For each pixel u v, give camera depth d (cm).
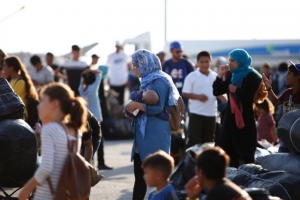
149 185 1024
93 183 1252
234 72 1591
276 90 3222
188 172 1234
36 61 2900
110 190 1800
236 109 1564
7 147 1330
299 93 1587
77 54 2850
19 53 4425
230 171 1371
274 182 1304
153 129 1359
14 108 1378
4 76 1770
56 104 975
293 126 1413
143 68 1361
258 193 1055
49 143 955
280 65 3253
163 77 1359
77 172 973
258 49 6044
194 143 2094
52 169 952
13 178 1355
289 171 1395
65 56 4088
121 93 3959
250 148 1566
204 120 2091
